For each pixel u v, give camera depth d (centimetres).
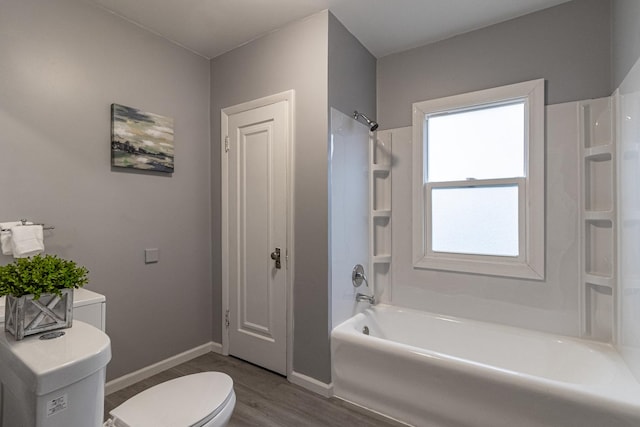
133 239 212
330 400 194
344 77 216
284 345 219
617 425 123
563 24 191
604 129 179
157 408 119
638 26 142
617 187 166
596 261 182
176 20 209
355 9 199
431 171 240
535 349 189
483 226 219
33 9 167
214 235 261
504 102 210
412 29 220
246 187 239
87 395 90
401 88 248
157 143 222
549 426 136
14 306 97
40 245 157
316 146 202
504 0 190
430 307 236
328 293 200
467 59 222
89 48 189
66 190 180
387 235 254
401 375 174
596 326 182
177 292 238
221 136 252
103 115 196
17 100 162
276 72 221
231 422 173
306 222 208
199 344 254
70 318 107
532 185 197
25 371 85
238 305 246
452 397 159
